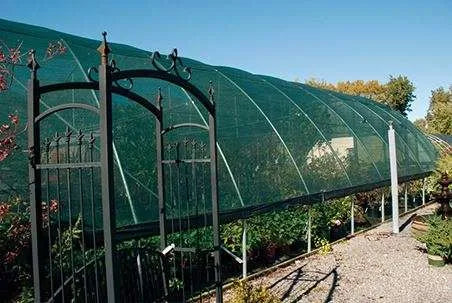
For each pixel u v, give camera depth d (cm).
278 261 863
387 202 1528
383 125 1489
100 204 528
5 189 473
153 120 666
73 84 364
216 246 477
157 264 457
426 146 1800
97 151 555
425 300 634
